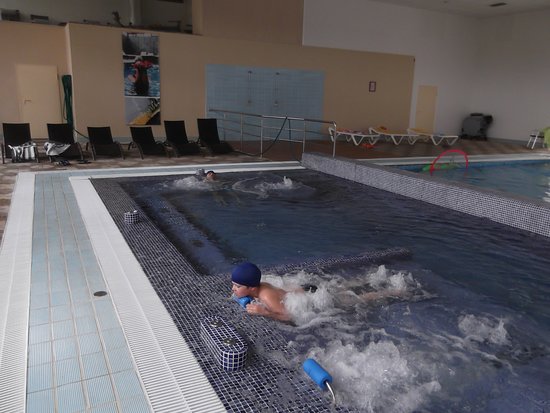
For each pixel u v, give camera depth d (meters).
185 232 4.58
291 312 2.75
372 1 13.39
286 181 6.93
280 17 12.32
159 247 3.69
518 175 8.91
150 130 9.33
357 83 13.81
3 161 7.66
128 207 4.94
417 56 14.62
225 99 12.12
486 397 2.15
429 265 3.81
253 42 12.12
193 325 2.47
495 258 4.00
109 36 10.56
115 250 3.59
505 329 2.81
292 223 4.94
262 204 5.68
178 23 13.69
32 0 12.82
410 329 2.75
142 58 10.96
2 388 1.89
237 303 2.77
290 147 11.38
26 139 8.23
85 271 3.15
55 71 11.19
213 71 11.81
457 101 15.84
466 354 2.52
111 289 2.87
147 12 14.04
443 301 3.16
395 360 2.37
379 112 14.43
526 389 2.23
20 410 1.76
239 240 4.38
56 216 4.53
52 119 11.42
